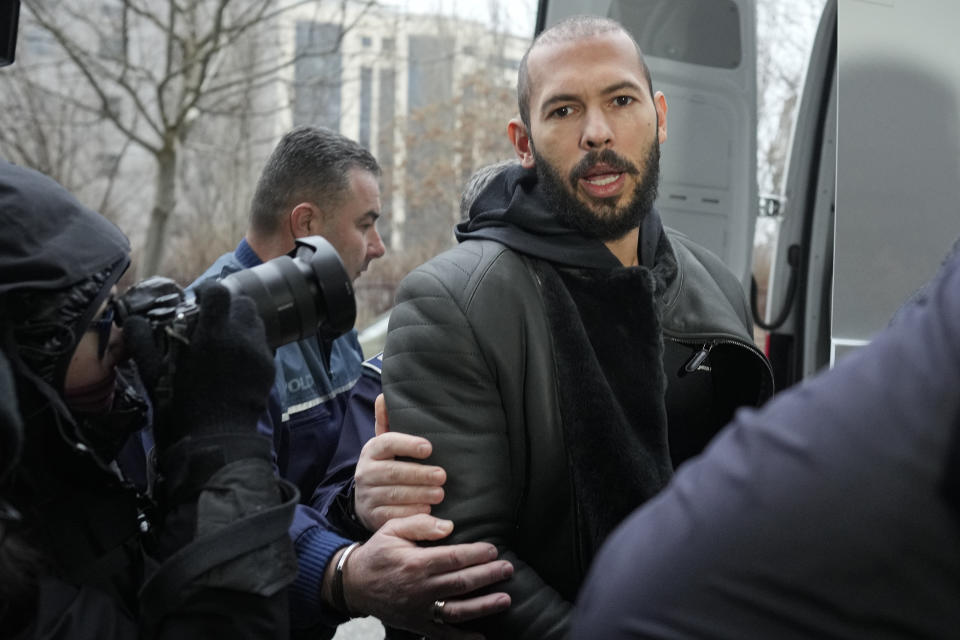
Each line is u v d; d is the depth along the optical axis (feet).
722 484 3.14
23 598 3.69
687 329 5.77
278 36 44.29
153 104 51.42
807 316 11.27
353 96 54.60
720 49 10.84
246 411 4.20
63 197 4.10
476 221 5.90
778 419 3.16
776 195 11.43
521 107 5.79
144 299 4.29
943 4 8.78
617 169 5.42
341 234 8.52
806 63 11.21
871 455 2.94
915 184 8.65
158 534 4.30
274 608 4.08
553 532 5.49
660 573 3.12
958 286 3.07
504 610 5.25
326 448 7.79
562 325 5.42
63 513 4.10
